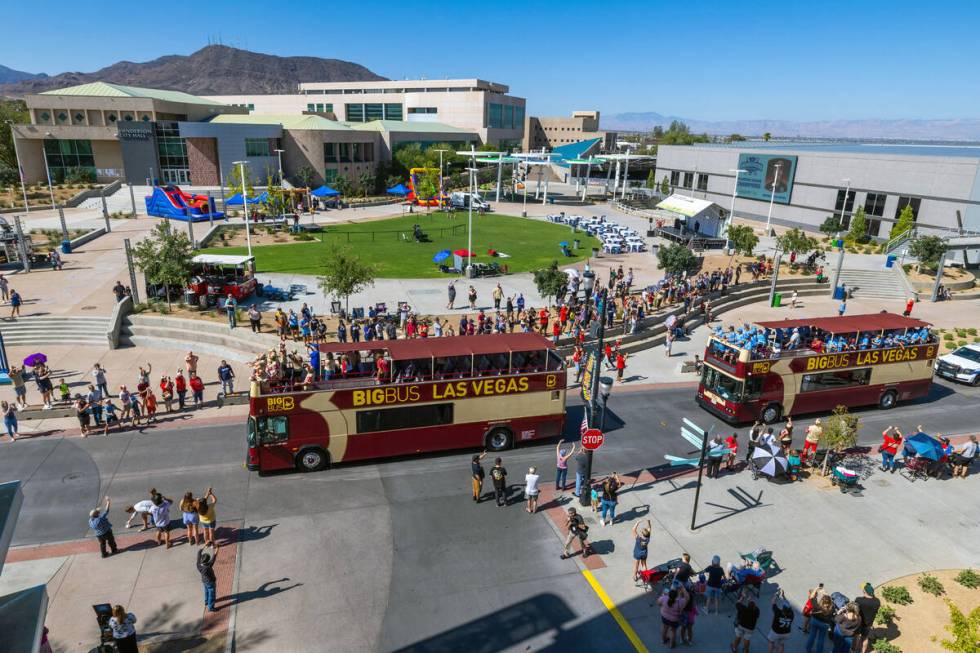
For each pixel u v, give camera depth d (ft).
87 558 51.62
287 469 67.00
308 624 44.78
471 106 486.38
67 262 148.15
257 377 72.38
